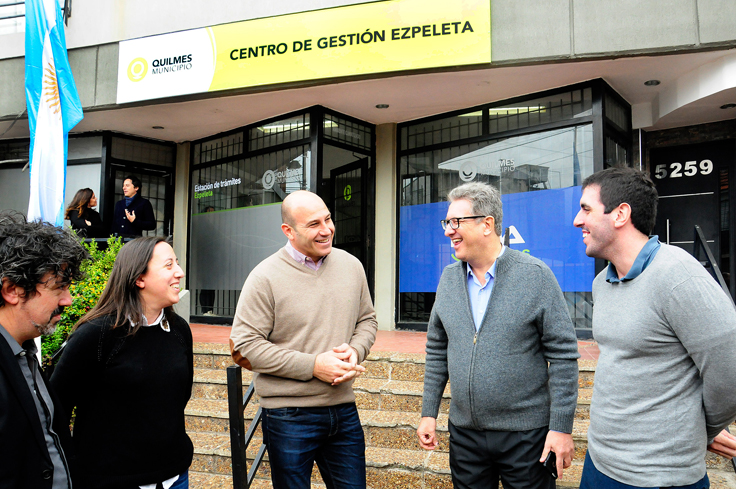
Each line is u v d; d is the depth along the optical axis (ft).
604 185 5.23
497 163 18.48
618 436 4.96
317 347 6.54
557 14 14.78
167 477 5.76
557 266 17.08
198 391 13.42
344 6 16.35
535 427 6.09
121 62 19.02
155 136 23.81
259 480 10.41
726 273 17.52
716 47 13.73
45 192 12.47
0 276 3.89
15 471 3.92
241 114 20.56
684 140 18.24
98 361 5.44
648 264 4.99
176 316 6.39
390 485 9.70
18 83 20.53
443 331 7.06
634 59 14.67
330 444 6.88
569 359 5.99
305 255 6.79
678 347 4.74
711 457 9.12
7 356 3.98
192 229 24.23
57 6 13.24
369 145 21.29
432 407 6.92
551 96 17.34
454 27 15.37
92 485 5.39
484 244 6.28
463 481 6.41
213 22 18.03
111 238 15.16
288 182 20.43
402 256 20.65
